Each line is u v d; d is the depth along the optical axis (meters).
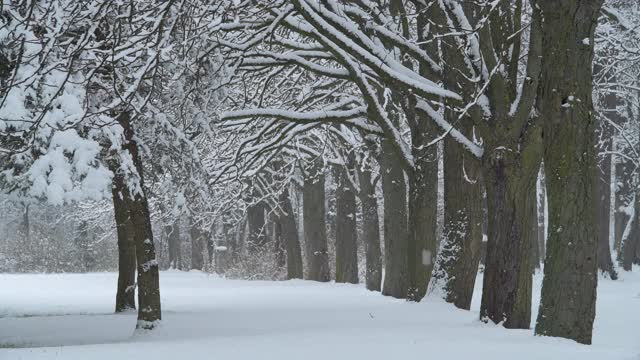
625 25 19.41
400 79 16.27
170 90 16.78
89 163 13.79
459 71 15.61
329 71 18.95
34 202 16.33
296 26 17.30
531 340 11.62
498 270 14.85
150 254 16.03
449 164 18.92
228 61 19.84
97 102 15.78
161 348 11.12
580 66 11.94
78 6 14.26
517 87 15.66
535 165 14.96
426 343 11.30
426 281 20.47
